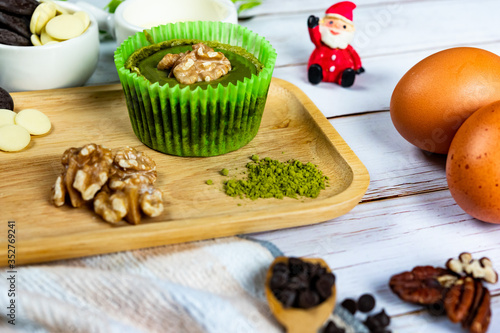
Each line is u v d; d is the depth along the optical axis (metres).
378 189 0.31
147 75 0.31
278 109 0.35
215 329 0.25
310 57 0.38
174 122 0.31
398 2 0.47
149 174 0.30
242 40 0.34
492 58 0.30
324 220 0.29
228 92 0.30
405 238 0.29
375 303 0.26
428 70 0.30
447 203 0.31
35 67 0.34
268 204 0.29
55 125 0.33
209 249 0.27
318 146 0.33
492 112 0.28
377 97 0.37
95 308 0.25
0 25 0.34
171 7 0.37
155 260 0.27
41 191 0.30
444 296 0.26
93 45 0.35
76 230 0.28
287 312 0.25
